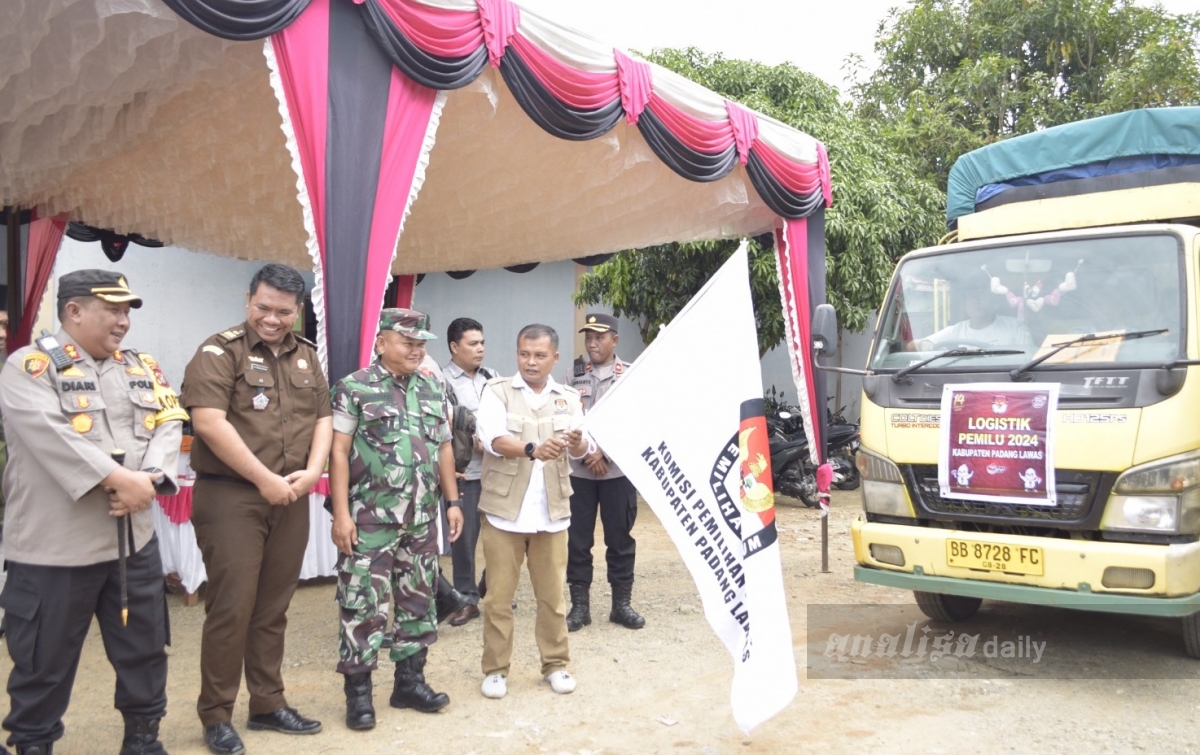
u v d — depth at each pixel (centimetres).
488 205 755
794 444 974
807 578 642
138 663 307
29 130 586
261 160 649
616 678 425
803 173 682
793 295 695
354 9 385
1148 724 365
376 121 394
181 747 341
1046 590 394
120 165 650
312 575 595
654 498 341
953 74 1494
